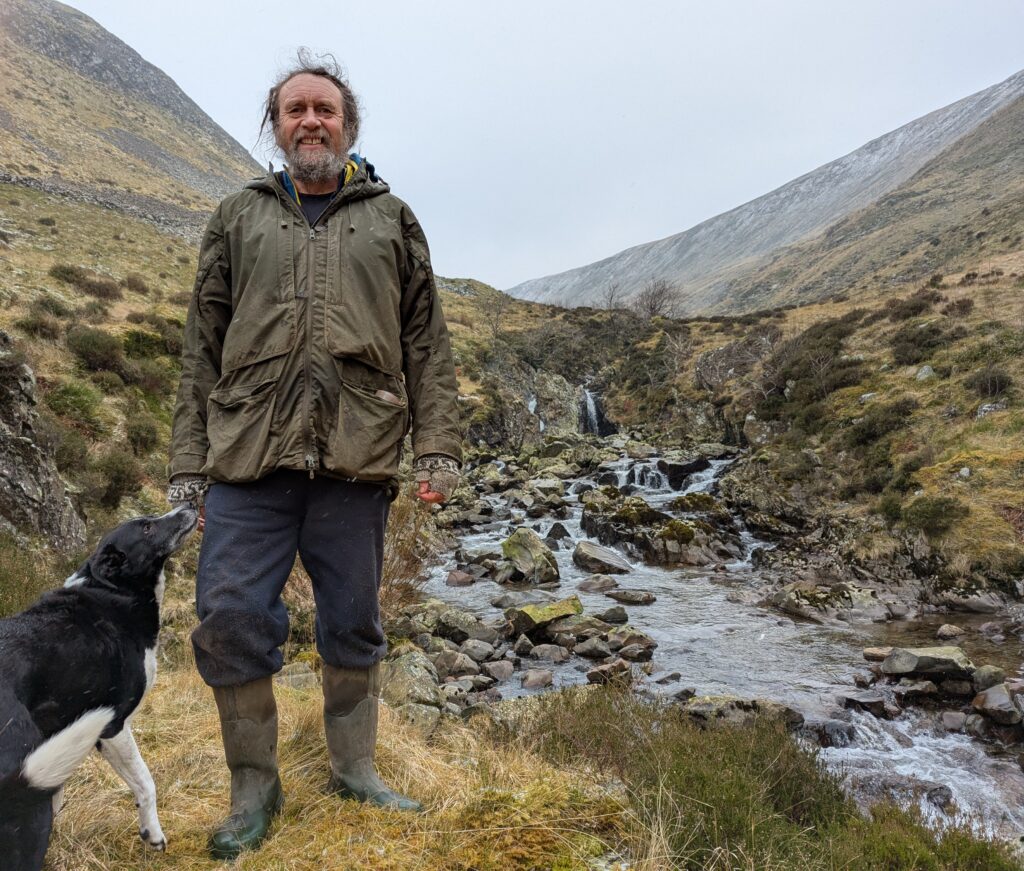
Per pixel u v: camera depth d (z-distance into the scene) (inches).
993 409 750.5
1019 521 574.2
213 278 100.4
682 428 1389.0
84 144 2955.2
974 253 2630.4
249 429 92.2
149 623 90.1
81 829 93.4
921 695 372.2
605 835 105.2
